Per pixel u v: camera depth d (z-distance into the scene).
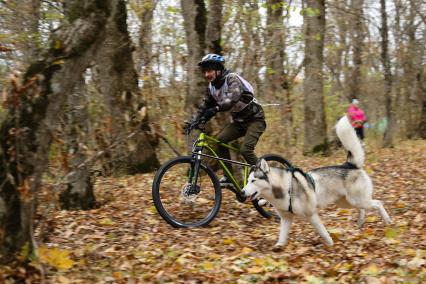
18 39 8.17
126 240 6.02
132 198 8.35
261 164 5.59
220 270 4.83
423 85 27.02
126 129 7.03
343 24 24.08
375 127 30.33
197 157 6.69
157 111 9.86
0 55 8.18
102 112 9.87
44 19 9.17
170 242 5.91
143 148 10.77
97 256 5.33
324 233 5.64
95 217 7.14
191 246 5.72
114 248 5.65
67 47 4.34
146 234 6.26
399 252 5.24
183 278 4.64
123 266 4.99
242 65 11.01
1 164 4.21
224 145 6.98
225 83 6.64
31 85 4.24
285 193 5.60
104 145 7.16
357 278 4.46
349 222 6.96
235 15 11.27
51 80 4.31
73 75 4.44
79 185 7.69
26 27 8.90
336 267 4.77
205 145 6.78
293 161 14.73
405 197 8.64
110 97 9.86
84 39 4.38
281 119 11.90
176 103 11.03
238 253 5.43
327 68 25.62
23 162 4.25
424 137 27.06
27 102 4.25
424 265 4.71
